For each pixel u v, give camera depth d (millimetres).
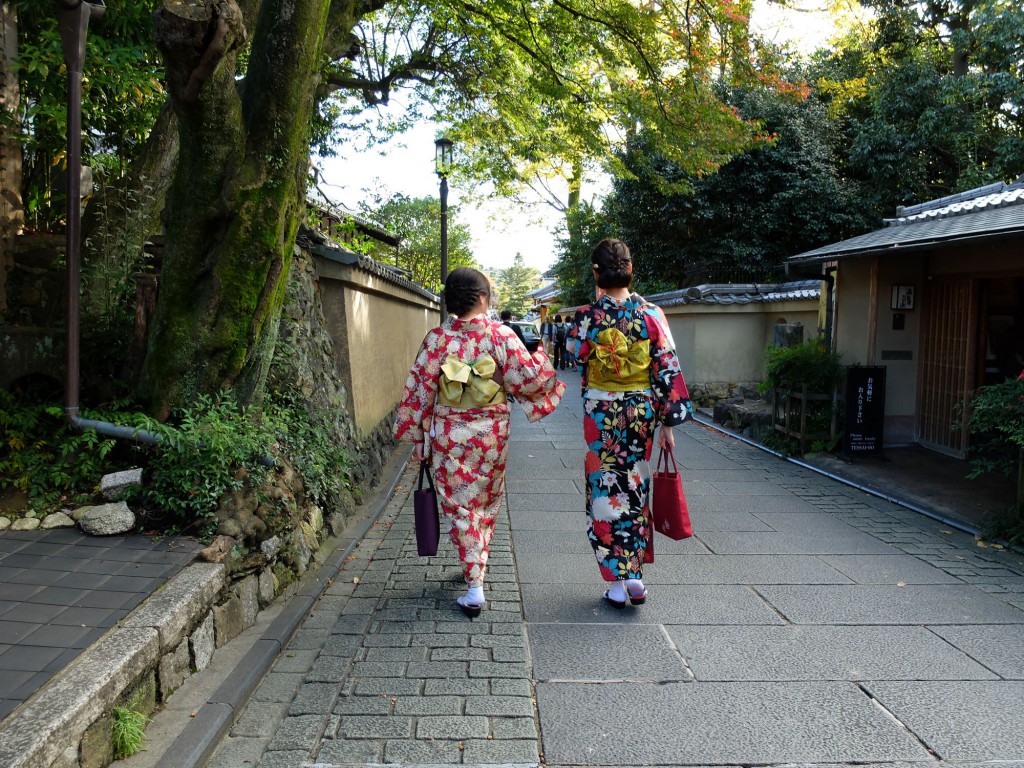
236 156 3717
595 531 3625
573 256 23031
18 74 4789
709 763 2354
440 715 2641
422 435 3711
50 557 3023
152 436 3447
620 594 3600
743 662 3047
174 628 2627
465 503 3604
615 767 2332
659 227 16828
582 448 8578
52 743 1867
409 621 3496
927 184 15148
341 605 3723
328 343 6023
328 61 5520
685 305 12750
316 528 4465
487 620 3492
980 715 2627
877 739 2480
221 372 3877
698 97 8484
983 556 4465
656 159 15219
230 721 2559
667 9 8078
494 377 3576
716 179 15031
